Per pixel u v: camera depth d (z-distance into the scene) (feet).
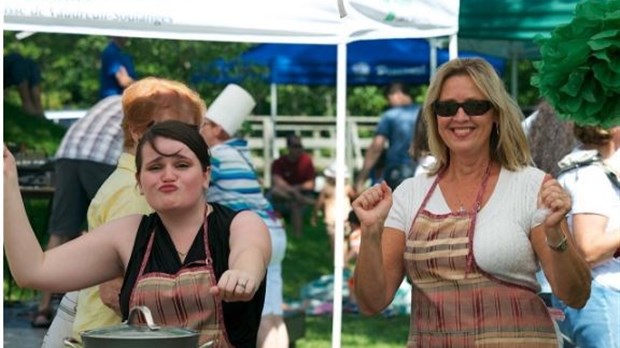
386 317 51.78
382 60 75.77
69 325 22.52
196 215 17.67
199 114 22.36
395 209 19.42
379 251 18.71
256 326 17.51
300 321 43.93
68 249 17.87
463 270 18.67
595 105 18.70
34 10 24.32
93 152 37.86
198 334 16.05
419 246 18.92
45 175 46.98
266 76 80.84
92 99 93.50
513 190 18.83
